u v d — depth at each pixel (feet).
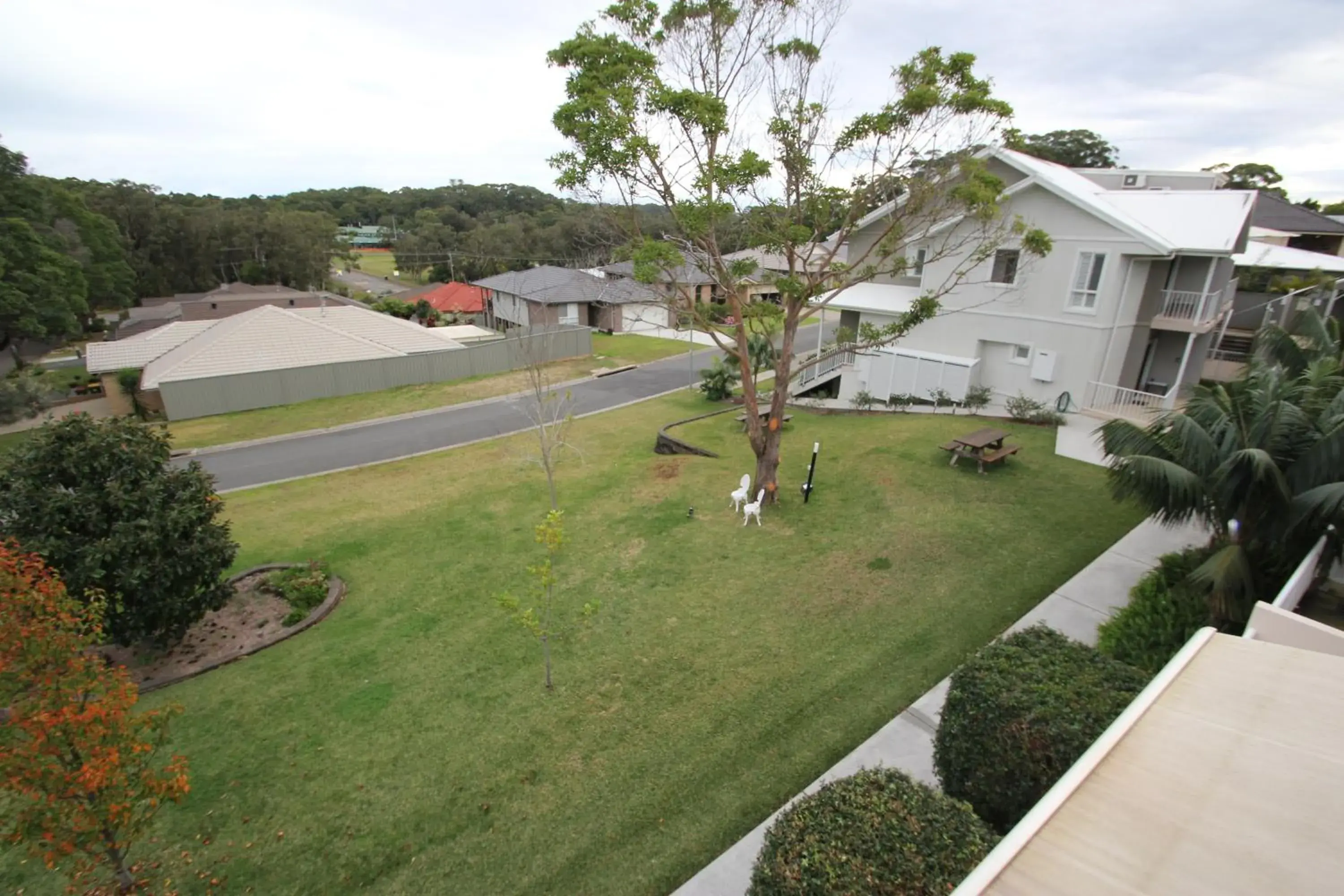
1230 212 56.39
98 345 108.99
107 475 29.58
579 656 29.55
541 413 53.57
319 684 28.94
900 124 38.06
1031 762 16.80
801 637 29.60
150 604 29.27
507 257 198.18
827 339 122.42
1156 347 66.59
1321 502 23.66
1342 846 10.24
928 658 27.25
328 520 49.52
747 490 43.50
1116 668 18.75
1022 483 44.68
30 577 18.33
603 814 20.97
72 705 16.67
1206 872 9.91
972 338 65.16
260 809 22.16
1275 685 14.78
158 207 206.49
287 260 220.64
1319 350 36.58
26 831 16.26
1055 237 57.16
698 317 44.42
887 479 47.16
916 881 13.38
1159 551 34.76
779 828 15.30
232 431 80.28
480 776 22.99
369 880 19.35
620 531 42.86
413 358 103.14
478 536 44.21
